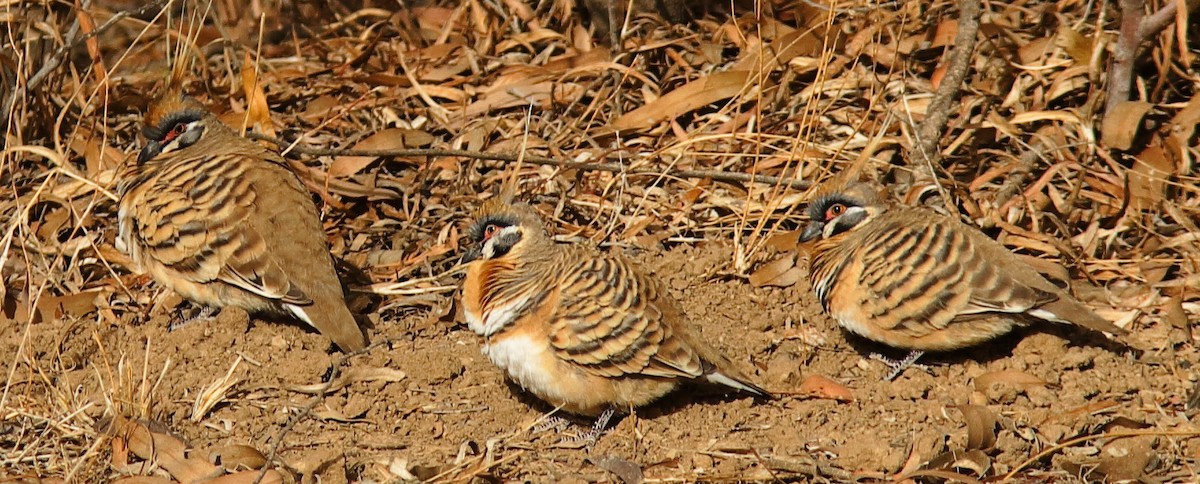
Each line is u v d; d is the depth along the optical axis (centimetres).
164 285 1145
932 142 1286
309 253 1107
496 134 1402
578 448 992
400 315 1208
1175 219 1232
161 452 967
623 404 998
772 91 1385
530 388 996
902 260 1051
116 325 1171
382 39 1606
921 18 1443
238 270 1092
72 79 1530
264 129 1351
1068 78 1345
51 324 1142
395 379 1069
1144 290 1176
